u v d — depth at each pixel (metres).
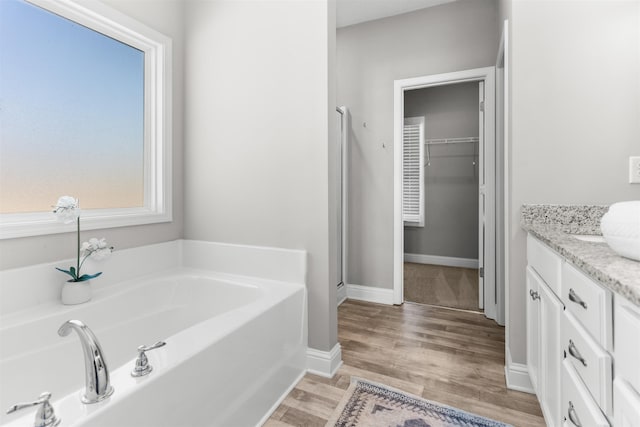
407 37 2.83
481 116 2.72
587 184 1.44
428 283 3.63
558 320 1.07
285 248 1.89
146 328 1.76
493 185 2.54
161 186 2.09
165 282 1.92
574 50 1.44
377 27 2.94
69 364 1.41
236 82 2.02
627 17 1.37
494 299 2.56
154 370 0.93
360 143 3.03
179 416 0.99
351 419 1.40
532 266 1.48
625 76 1.38
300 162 1.83
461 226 4.49
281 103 1.88
